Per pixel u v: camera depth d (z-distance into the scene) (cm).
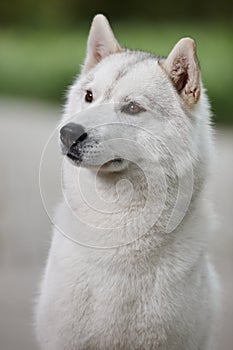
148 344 810
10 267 1344
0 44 4644
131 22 5572
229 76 3036
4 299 1193
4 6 6084
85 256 807
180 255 814
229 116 2886
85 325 810
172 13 6016
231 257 1427
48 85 3781
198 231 834
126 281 800
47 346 850
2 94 3909
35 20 6112
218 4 5750
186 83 830
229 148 2438
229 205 1742
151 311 798
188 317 812
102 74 838
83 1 6219
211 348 921
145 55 874
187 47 821
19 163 2283
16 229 1583
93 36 891
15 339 1063
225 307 1166
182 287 808
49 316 825
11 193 1911
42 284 880
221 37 3997
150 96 816
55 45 4472
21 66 4047
